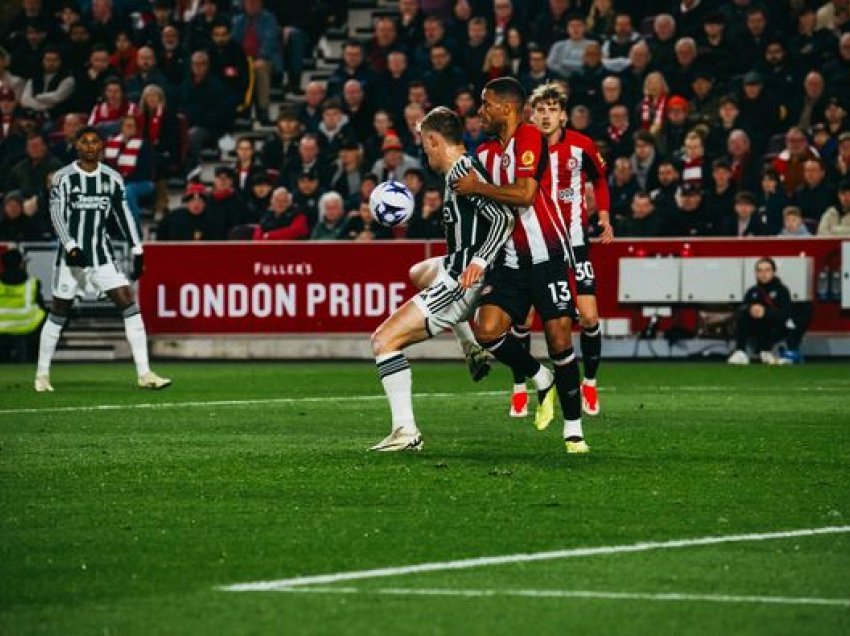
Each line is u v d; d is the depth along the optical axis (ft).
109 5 207.41
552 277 79.92
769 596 48.73
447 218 79.66
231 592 49.29
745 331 163.02
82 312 176.65
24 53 205.57
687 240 166.71
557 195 102.06
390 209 86.38
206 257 173.88
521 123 80.12
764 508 64.90
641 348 168.66
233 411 107.96
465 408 109.29
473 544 56.85
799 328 163.32
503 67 187.01
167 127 191.62
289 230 174.50
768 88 178.60
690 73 182.50
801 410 108.17
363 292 171.63
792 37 184.75
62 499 66.90
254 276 173.27
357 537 58.13
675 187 169.58
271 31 206.49
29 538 58.03
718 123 177.58
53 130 202.18
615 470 75.51
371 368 158.92
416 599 48.26
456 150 78.48
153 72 199.62
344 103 188.96
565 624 45.14
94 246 127.85
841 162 168.66
